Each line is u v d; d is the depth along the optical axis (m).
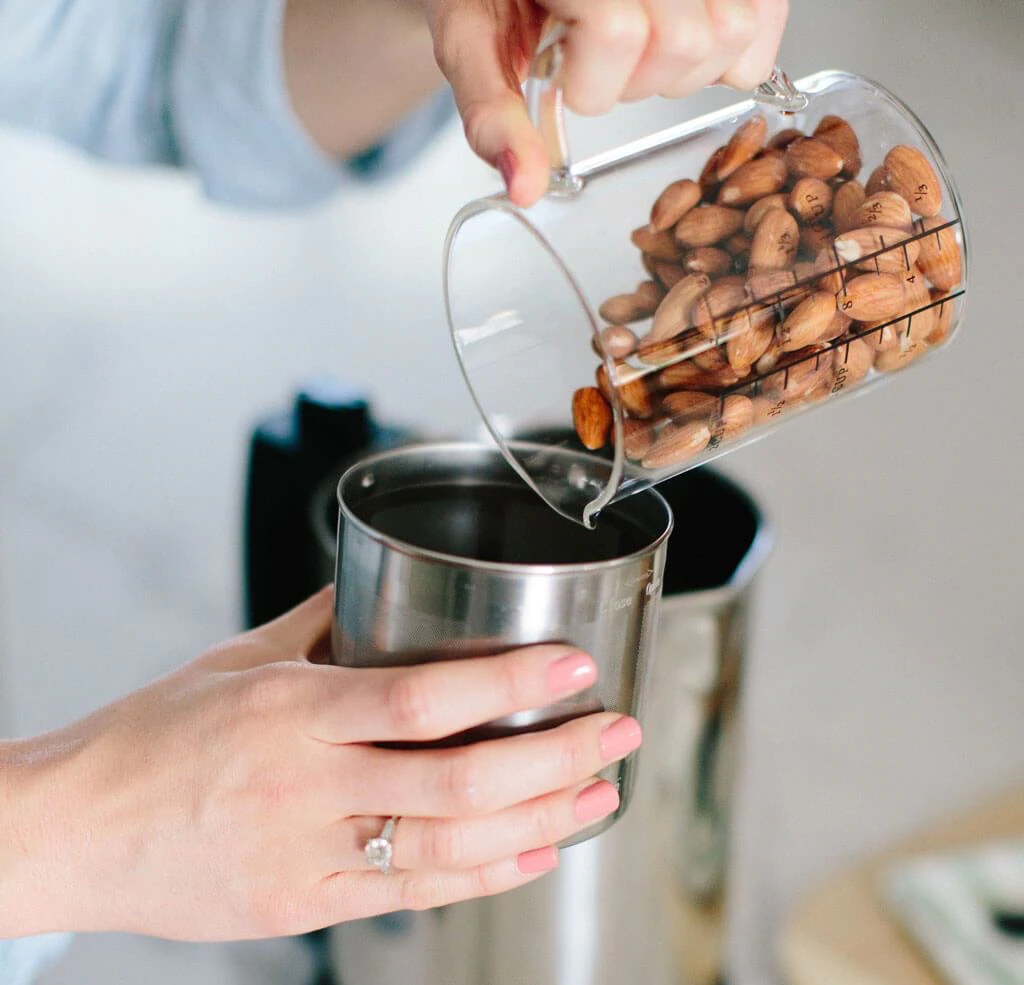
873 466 1.83
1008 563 1.67
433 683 0.59
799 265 0.62
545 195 0.61
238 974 1.19
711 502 0.85
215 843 0.62
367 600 0.61
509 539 0.65
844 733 1.42
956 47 2.35
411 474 0.67
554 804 0.61
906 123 0.64
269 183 1.04
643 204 0.62
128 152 1.06
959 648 1.54
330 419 0.90
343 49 0.96
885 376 0.66
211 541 1.80
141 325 2.12
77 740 0.64
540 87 0.60
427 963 0.80
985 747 1.40
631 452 0.61
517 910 0.78
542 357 0.62
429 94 1.00
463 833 0.61
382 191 2.30
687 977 0.84
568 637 0.60
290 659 0.67
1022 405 1.88
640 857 0.80
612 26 0.58
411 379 1.95
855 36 2.36
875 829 1.30
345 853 0.62
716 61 0.61
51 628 1.66
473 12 0.64
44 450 1.94
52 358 2.09
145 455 1.92
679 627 0.77
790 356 0.62
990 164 2.06
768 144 0.63
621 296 0.60
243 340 2.08
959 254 0.64
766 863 1.26
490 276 0.63
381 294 2.17
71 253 2.26
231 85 0.98
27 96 1.00
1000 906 0.85
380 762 0.60
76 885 0.64
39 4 0.96
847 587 1.64
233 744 0.62
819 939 0.85
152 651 1.62
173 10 0.98
